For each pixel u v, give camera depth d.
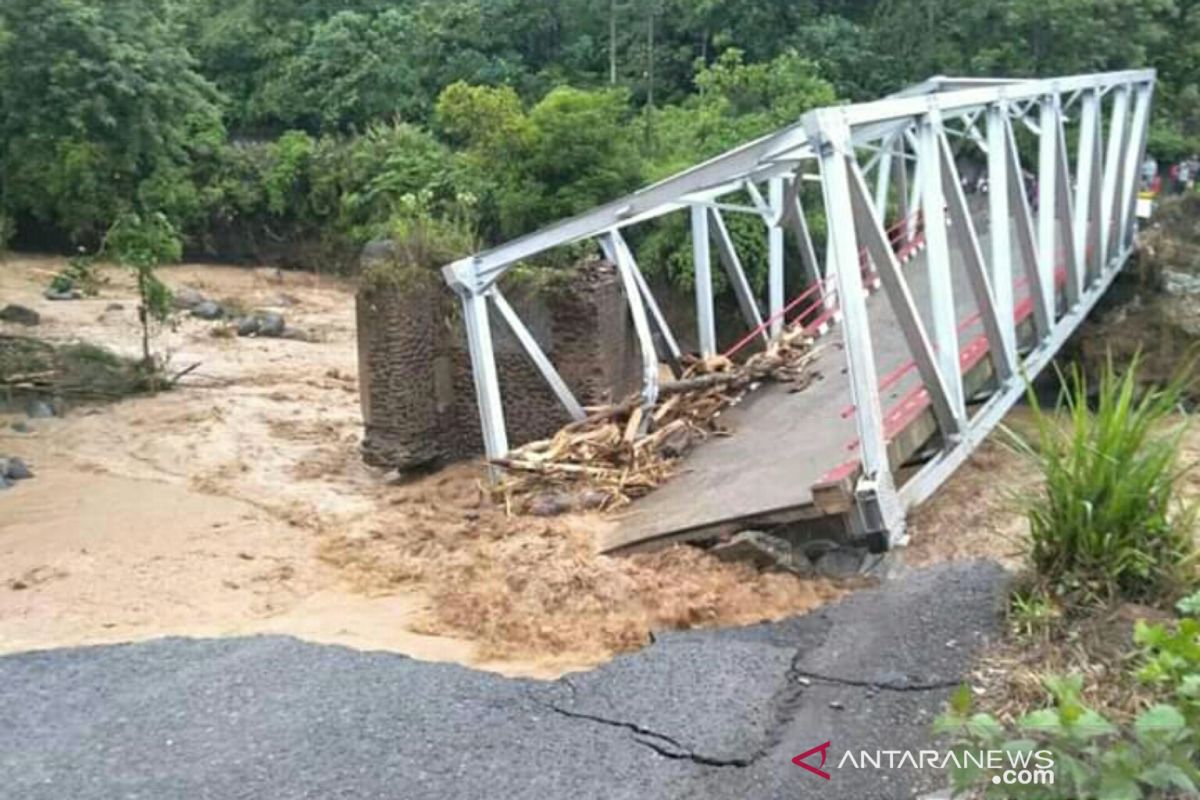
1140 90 15.23
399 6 39.38
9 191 28.62
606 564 8.14
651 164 23.62
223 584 8.79
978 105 10.13
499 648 7.20
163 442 13.85
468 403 12.23
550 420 11.87
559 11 33.59
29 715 6.30
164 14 24.97
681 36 31.25
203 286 29.31
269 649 7.16
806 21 28.69
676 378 12.64
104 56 21.08
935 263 9.27
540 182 23.62
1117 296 15.05
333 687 6.50
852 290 8.09
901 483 9.37
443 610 7.92
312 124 37.81
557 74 32.06
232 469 12.48
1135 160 15.24
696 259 12.62
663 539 8.43
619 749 5.62
